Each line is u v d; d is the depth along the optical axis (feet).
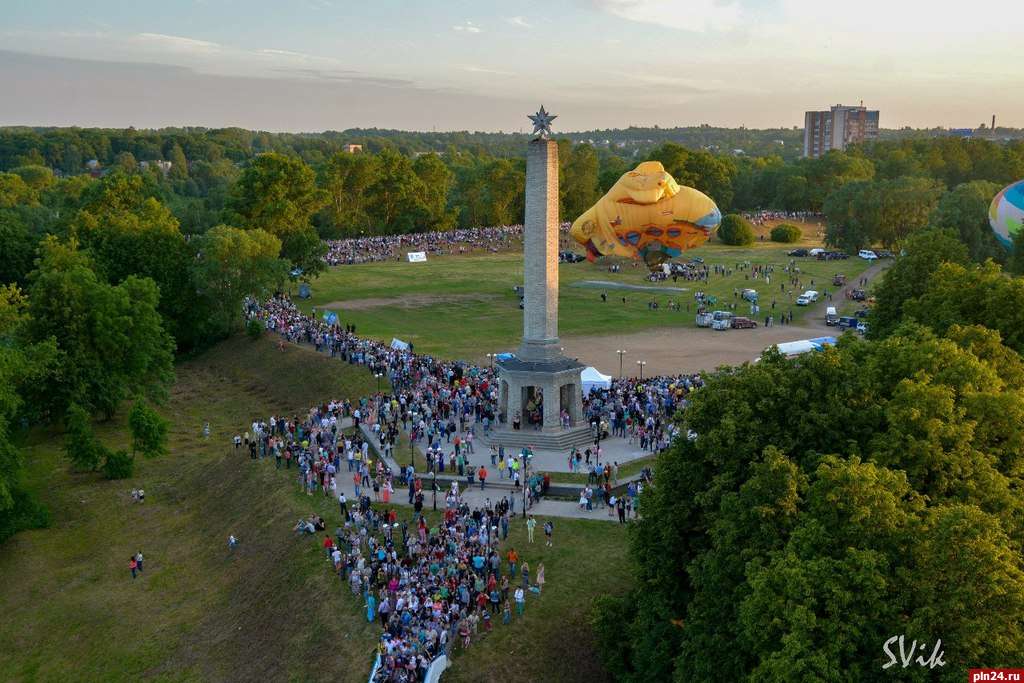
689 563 144.87
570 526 197.98
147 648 178.19
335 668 156.87
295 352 358.84
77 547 220.84
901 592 112.68
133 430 263.49
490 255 647.97
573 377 254.68
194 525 228.02
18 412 279.69
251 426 305.94
